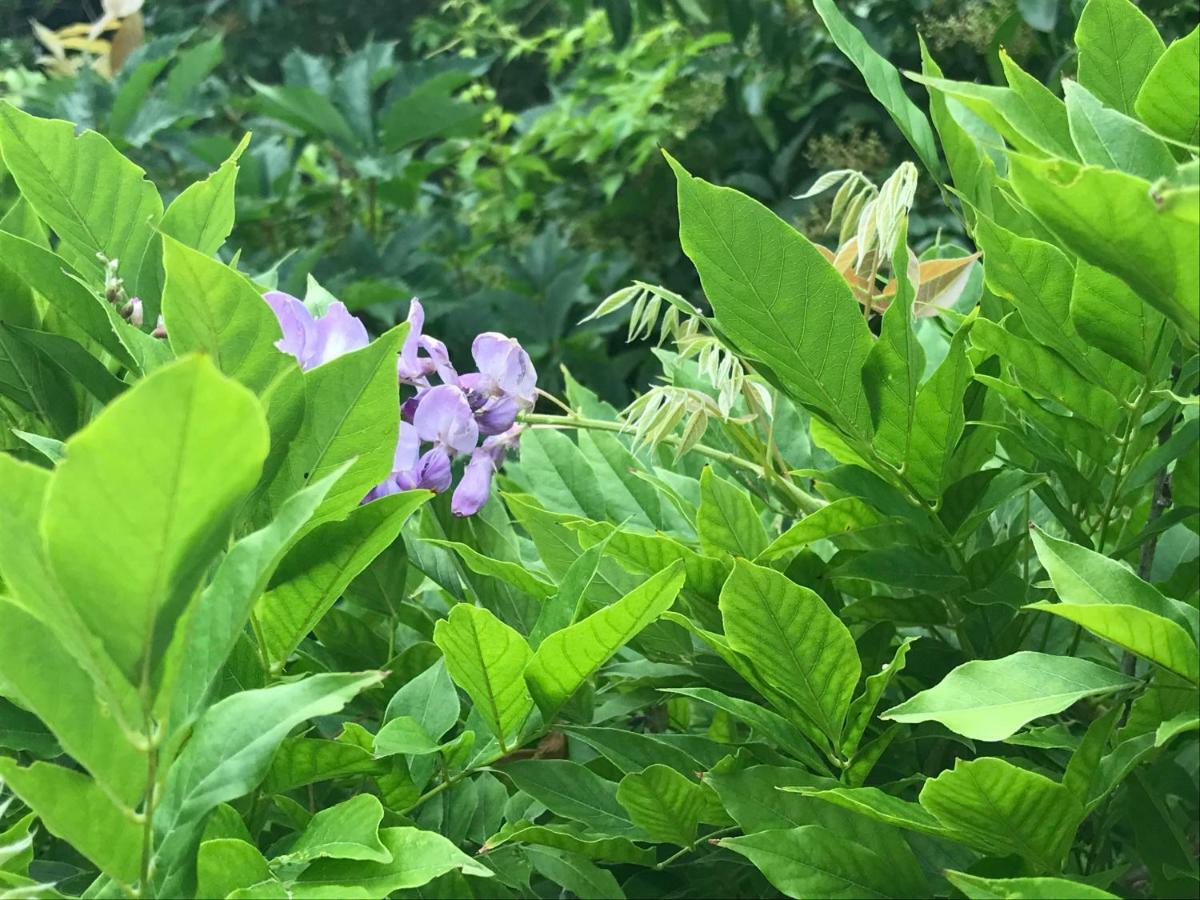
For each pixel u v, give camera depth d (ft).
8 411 1.25
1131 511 1.21
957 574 1.10
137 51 4.87
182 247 0.90
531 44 7.04
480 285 5.90
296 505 0.81
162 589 0.70
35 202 1.18
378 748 0.99
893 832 0.98
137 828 0.79
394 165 5.03
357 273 5.02
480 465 1.27
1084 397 1.10
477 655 1.00
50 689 0.76
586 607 1.13
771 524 1.45
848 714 1.04
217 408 0.65
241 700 0.85
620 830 1.06
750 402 1.25
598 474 1.42
